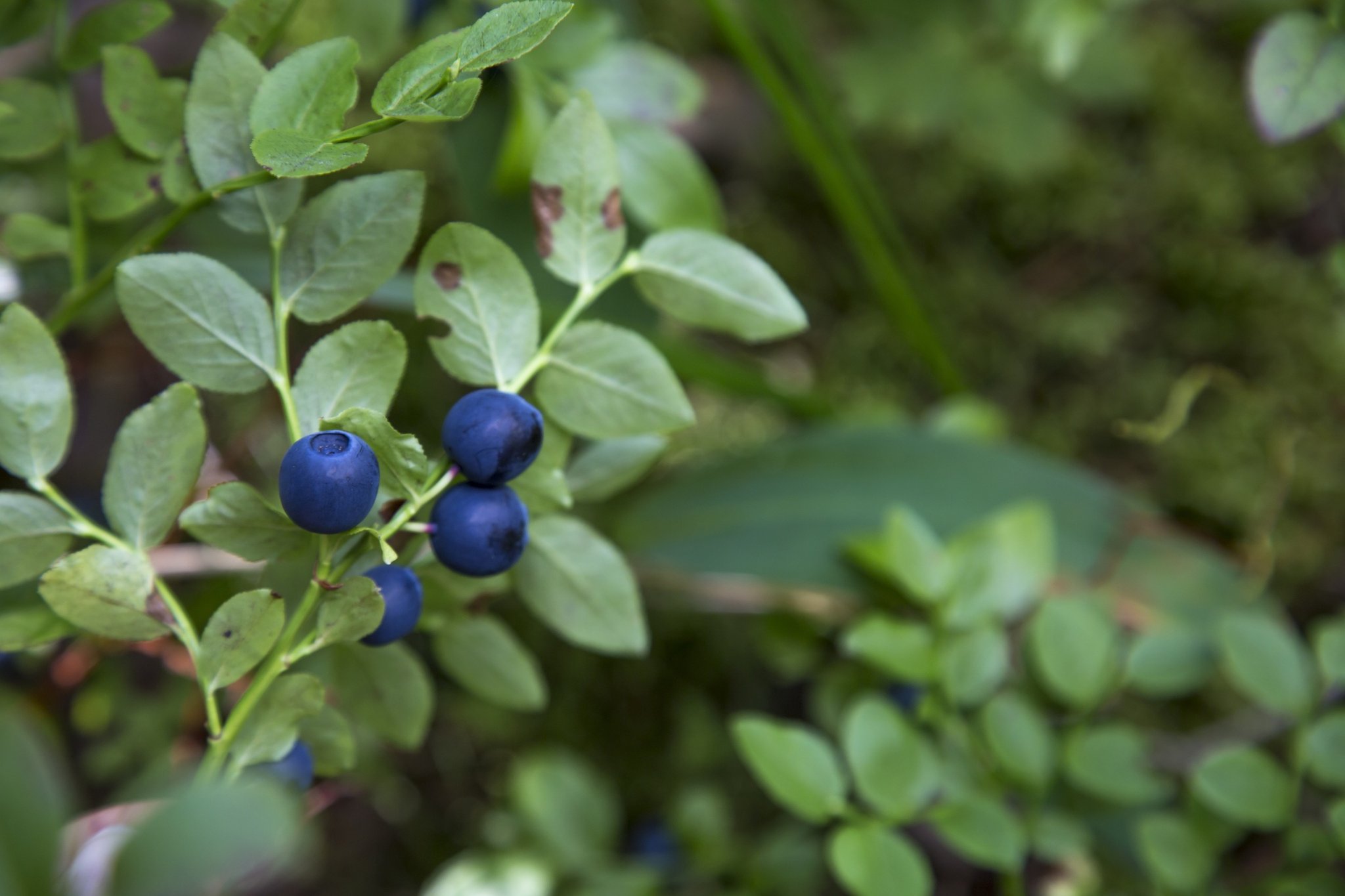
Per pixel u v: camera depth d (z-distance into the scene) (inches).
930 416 19.0
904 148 22.6
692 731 17.9
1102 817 13.1
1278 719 16.8
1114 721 18.0
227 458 14.7
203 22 17.3
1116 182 22.6
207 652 9.3
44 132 10.5
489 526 9.4
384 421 9.1
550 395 9.9
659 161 12.1
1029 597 12.4
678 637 18.7
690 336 20.8
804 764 11.7
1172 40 23.4
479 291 9.8
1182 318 22.1
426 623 10.4
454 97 9.0
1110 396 21.6
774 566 13.5
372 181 9.7
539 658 18.4
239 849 8.3
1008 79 21.6
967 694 12.2
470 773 18.5
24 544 9.5
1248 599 14.1
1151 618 13.9
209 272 9.5
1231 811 12.0
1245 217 22.4
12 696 12.8
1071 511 14.5
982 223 22.8
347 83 9.3
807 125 14.9
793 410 15.8
